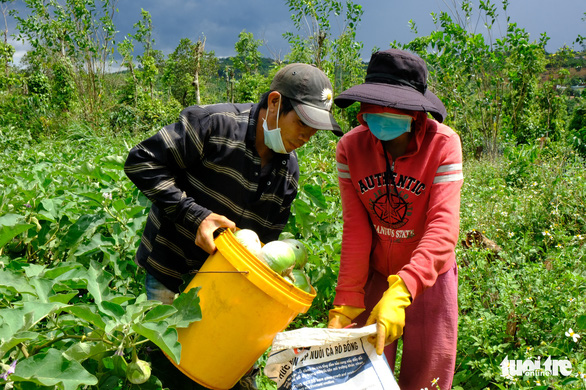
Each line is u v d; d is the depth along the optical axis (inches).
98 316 70.6
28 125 702.5
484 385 108.5
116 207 123.9
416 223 90.2
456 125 450.0
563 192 216.7
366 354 74.9
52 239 124.3
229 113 85.9
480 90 448.1
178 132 83.3
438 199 84.4
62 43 729.6
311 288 86.4
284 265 77.9
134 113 721.6
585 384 92.4
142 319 73.9
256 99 1038.4
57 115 756.6
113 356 72.9
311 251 133.4
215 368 79.5
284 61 610.5
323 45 494.3
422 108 76.7
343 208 95.9
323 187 178.4
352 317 91.0
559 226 184.1
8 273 77.0
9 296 85.5
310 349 72.0
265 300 74.4
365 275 92.7
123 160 150.9
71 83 792.3
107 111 739.4
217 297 76.6
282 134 83.2
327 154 325.1
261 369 109.3
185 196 84.0
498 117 443.5
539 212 207.3
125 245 123.5
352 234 93.4
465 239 169.8
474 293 133.5
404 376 94.7
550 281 124.5
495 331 118.2
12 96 764.6
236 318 75.9
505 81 470.6
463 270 134.4
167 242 91.4
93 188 153.8
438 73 443.2
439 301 89.8
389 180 88.3
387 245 93.6
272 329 77.3
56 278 83.5
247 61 1412.4
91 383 63.1
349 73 503.2
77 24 712.4
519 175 303.9
